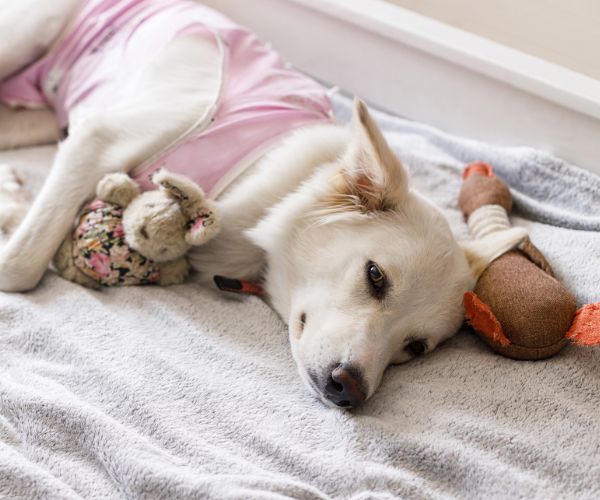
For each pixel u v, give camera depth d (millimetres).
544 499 1453
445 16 2760
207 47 2242
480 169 2404
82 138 2023
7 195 2174
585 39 2461
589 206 2322
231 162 1983
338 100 2818
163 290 1962
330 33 2820
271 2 2914
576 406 1684
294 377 1752
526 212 2379
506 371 1796
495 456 1560
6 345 1706
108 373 1631
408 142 2627
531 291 1815
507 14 2609
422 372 1818
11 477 1340
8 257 1858
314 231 1850
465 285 1891
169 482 1369
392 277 1740
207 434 1554
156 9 2426
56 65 2514
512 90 2473
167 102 2066
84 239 1882
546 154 2432
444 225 1887
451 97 2637
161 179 1793
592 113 2285
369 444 1567
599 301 1911
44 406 1501
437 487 1513
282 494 1384
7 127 2539
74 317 1791
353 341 1657
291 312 1854
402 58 2684
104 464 1437
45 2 2455
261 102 2094
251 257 2010
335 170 1864
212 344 1786
